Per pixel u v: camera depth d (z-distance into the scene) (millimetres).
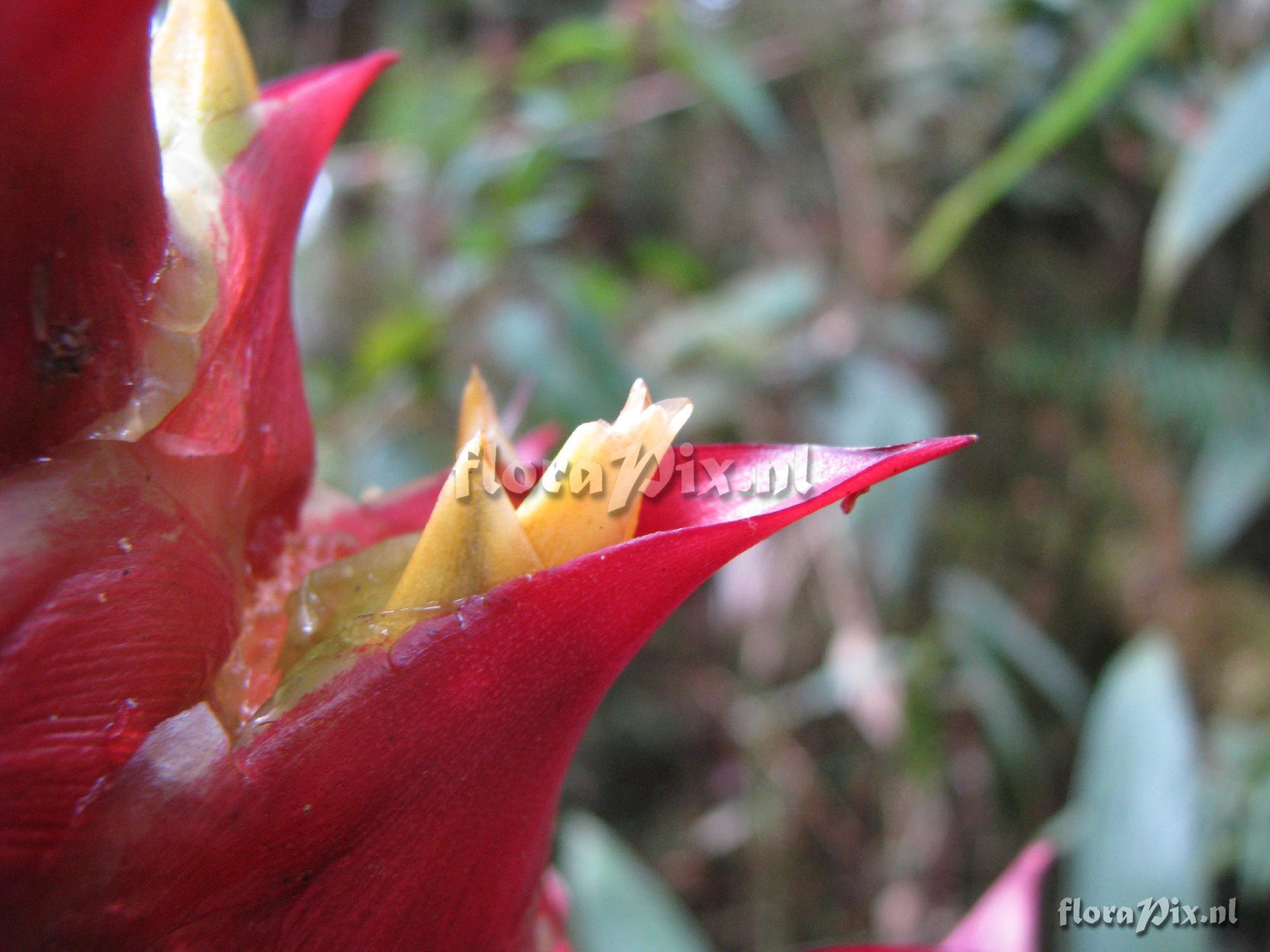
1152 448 442
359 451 381
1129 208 447
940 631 394
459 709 69
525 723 70
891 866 426
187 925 65
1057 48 413
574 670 71
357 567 79
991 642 374
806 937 448
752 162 491
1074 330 450
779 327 414
